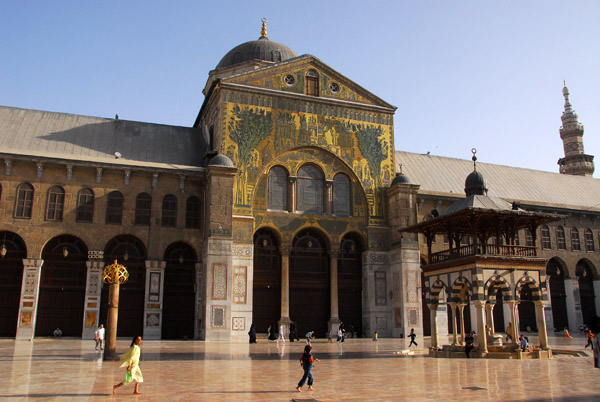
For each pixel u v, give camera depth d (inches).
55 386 554.3
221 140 1489.9
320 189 1594.5
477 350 959.0
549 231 1932.8
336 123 1631.4
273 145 1542.8
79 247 1391.5
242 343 1279.5
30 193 1349.7
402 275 1539.1
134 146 1557.6
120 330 1373.0
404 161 1936.5
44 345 1109.7
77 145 1478.8
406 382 612.1
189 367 752.3
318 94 1633.9
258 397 499.5
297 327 1512.1
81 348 1039.0
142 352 987.9
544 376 675.4
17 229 1320.1
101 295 1378.0
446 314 1620.3
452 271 1031.0
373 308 1557.6
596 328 391.2
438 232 1126.4
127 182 1430.9
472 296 968.9
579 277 1974.7
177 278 1460.4
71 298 1366.9
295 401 479.5
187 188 1489.9
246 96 1541.6
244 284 1412.4
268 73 1583.4
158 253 1421.0
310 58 1641.2
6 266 1330.0
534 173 2174.0
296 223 1531.7
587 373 709.3
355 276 1609.3
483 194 1095.6
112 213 1406.3
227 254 1373.0
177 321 1438.2
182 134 1685.5
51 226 1349.7
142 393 518.3
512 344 992.9
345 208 1609.3
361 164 1637.6
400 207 1577.3
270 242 1524.4
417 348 1170.6
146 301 1385.3
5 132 1441.9
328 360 886.4
